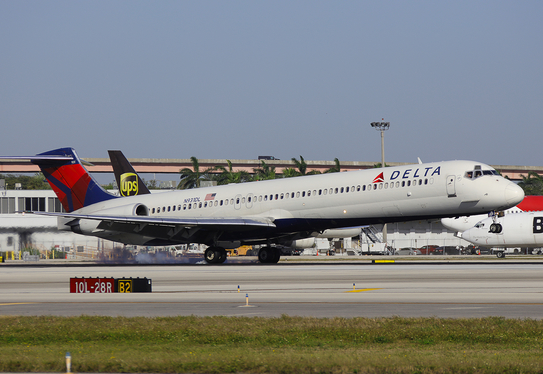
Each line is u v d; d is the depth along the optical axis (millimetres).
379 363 46000
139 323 65812
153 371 45375
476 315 69312
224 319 67562
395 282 107312
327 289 98000
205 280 117250
